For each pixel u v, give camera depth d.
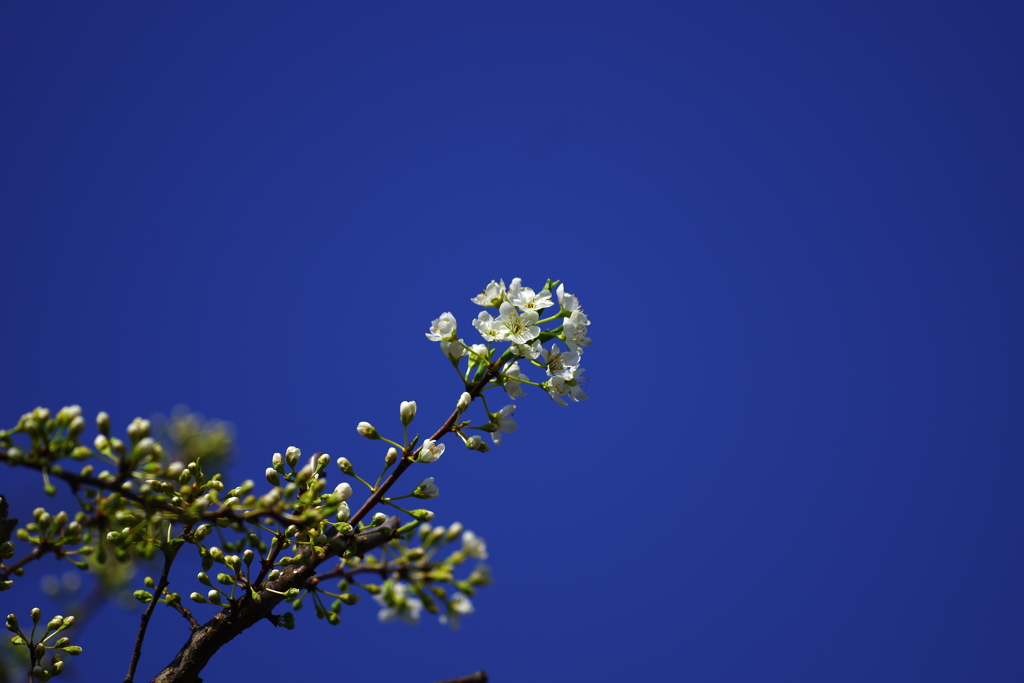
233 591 3.86
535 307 4.43
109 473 3.30
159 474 3.38
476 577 3.07
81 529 3.34
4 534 3.91
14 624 4.05
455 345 4.32
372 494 3.99
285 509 3.48
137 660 3.80
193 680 3.77
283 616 3.84
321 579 3.40
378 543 3.71
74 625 4.80
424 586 3.10
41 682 4.11
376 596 3.12
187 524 3.57
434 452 4.15
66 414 3.15
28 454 3.10
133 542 3.46
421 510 3.80
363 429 4.16
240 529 3.47
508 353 4.24
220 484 3.78
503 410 4.25
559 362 4.37
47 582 4.86
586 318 4.45
